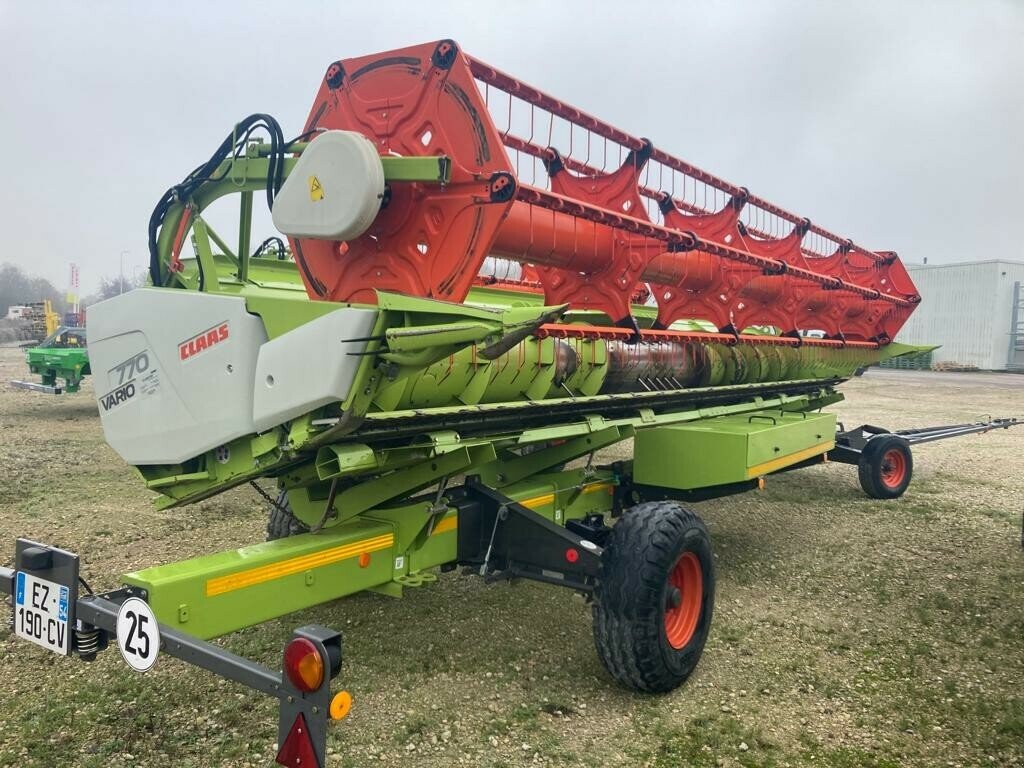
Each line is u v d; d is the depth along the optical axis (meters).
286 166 3.33
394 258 3.19
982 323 40.66
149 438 3.26
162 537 5.78
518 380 4.11
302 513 3.81
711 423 5.61
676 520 3.58
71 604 2.50
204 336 2.99
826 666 3.95
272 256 5.13
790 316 6.79
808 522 6.96
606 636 3.45
